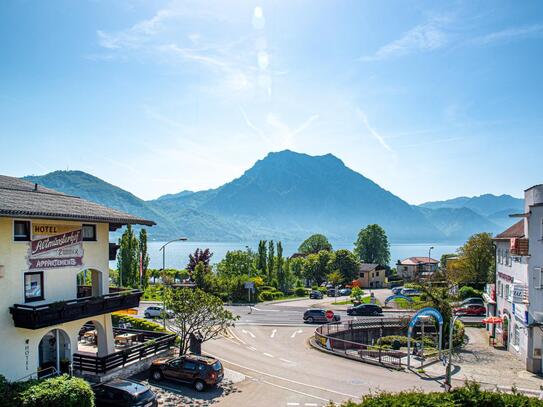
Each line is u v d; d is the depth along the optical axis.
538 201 35.31
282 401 27.23
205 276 80.69
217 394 28.17
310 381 31.42
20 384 21.88
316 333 45.22
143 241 85.06
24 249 25.61
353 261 113.94
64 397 20.97
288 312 66.62
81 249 29.31
